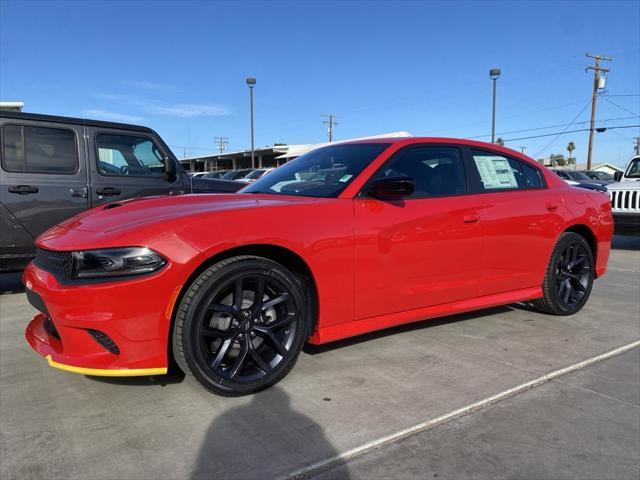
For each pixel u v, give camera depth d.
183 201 3.12
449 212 3.55
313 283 3.03
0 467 2.18
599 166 62.09
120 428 2.51
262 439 2.40
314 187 3.42
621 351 3.64
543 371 3.24
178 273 2.55
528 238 4.07
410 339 3.84
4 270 5.22
